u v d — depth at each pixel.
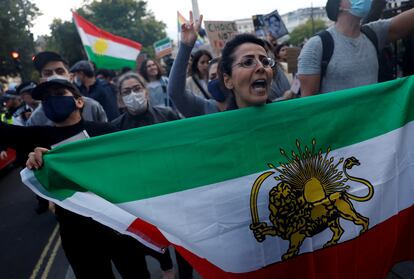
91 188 1.81
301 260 1.87
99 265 2.36
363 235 1.93
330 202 1.90
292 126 1.90
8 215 5.83
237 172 1.85
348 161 1.94
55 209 2.29
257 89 1.83
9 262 4.14
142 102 3.14
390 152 1.98
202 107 2.86
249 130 1.87
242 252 1.83
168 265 2.93
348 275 1.93
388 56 3.86
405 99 2.00
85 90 5.50
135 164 1.83
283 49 6.29
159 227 1.81
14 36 29.34
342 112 1.95
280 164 1.88
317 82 2.70
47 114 2.32
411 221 2.04
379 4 3.49
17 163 2.78
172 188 1.82
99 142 1.85
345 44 2.61
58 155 1.84
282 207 1.86
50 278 3.68
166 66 9.38
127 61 8.29
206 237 1.82
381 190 1.96
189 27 2.57
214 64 3.29
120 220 1.97
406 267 2.76
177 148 1.84
